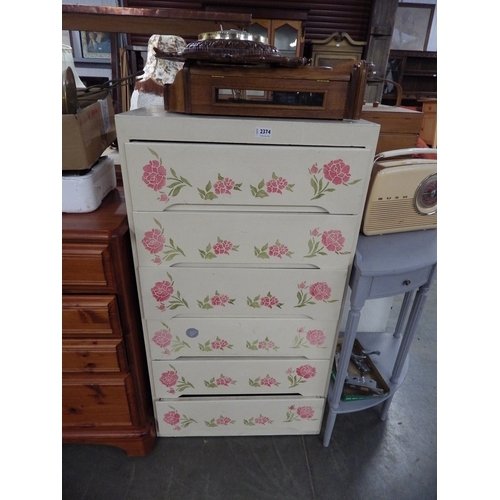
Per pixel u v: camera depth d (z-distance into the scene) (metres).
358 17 3.53
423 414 1.50
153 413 1.34
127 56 2.46
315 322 1.13
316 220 0.97
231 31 0.87
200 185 0.91
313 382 1.25
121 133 0.85
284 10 3.17
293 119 0.88
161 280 1.03
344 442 1.37
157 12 1.14
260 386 1.25
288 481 1.23
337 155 0.89
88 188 1.01
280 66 0.83
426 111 3.84
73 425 1.22
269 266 1.03
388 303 1.66
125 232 0.98
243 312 1.09
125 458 1.29
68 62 1.36
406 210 1.17
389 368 1.46
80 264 0.94
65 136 0.94
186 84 0.84
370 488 1.22
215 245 0.98
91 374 1.13
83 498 1.17
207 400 1.27
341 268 1.04
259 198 0.93
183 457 1.30
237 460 1.29
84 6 1.11
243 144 0.88
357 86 0.85
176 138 0.86
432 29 4.07
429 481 1.25
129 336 1.08
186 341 1.14
